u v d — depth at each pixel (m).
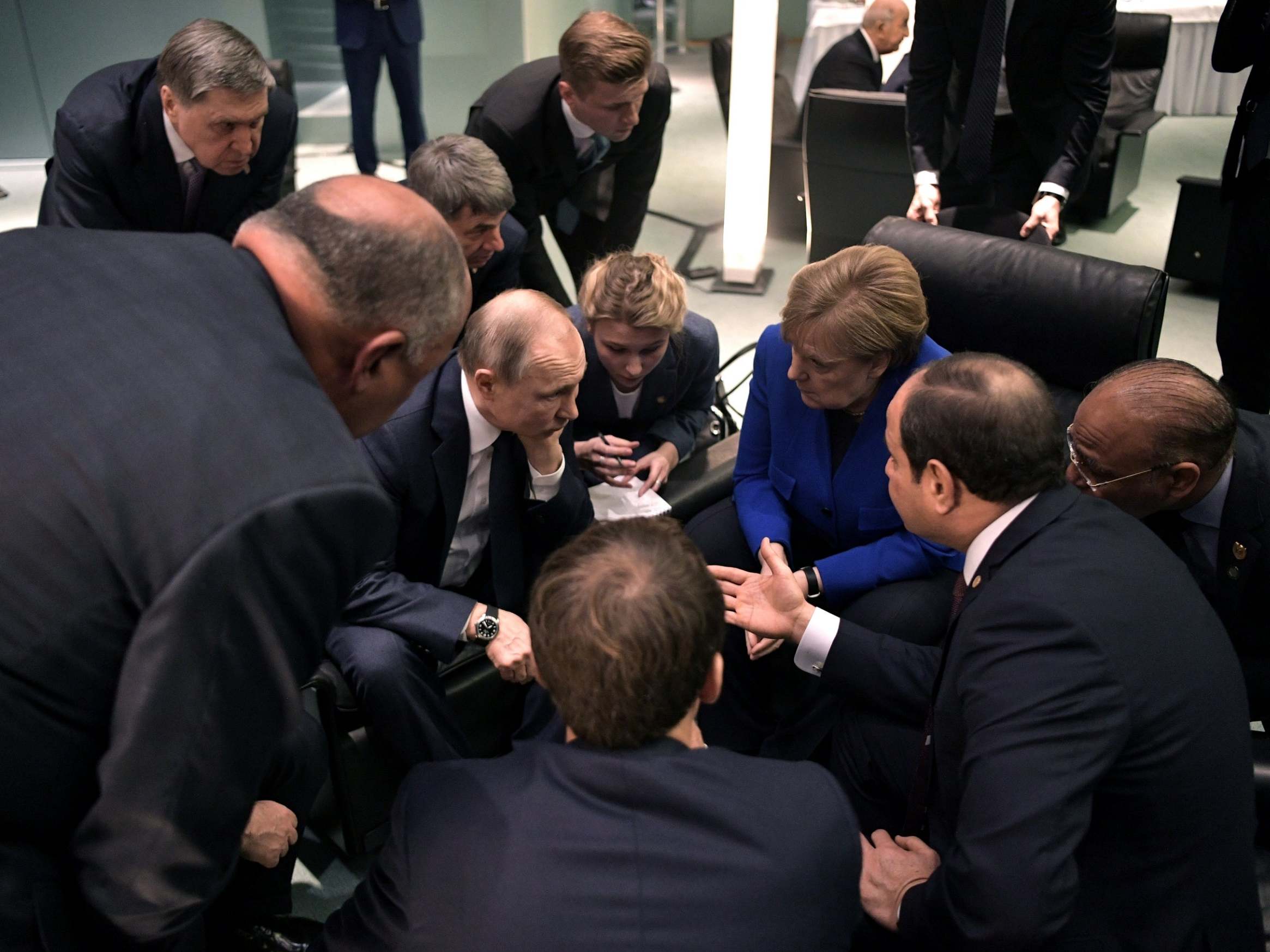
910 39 4.75
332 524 0.87
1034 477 1.34
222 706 0.88
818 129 4.05
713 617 1.03
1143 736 1.24
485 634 1.79
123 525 0.83
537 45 5.69
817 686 1.93
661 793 0.98
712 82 7.84
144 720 0.84
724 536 2.14
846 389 1.84
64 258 0.98
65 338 0.90
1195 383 1.54
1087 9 2.87
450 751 1.81
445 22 5.59
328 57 5.88
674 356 2.27
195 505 0.82
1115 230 4.93
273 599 0.86
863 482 1.99
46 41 5.70
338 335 0.99
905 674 1.69
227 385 0.87
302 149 6.08
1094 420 1.59
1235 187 2.90
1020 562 1.33
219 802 0.93
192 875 0.96
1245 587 1.72
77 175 2.54
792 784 1.03
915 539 1.97
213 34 2.31
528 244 3.29
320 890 1.90
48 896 0.94
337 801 1.86
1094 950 1.30
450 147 2.31
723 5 8.45
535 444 1.83
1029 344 2.18
